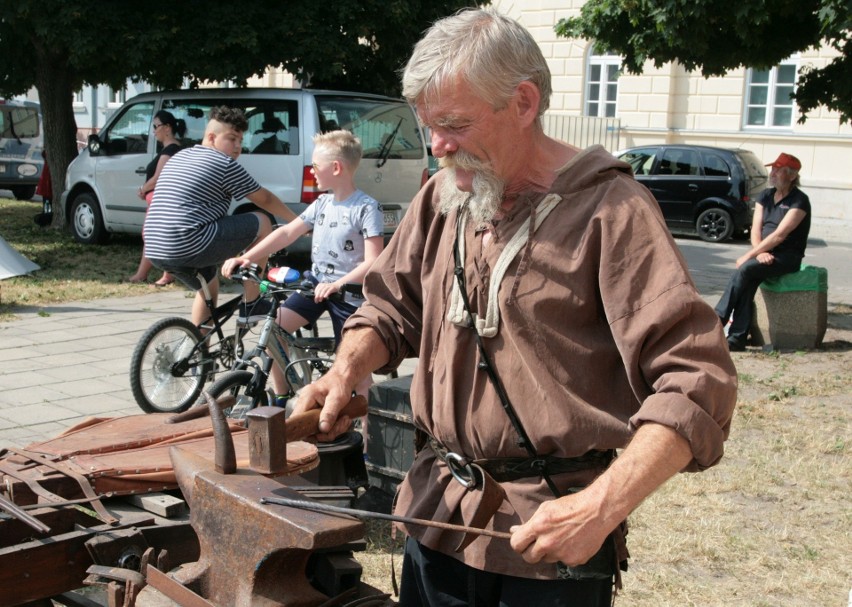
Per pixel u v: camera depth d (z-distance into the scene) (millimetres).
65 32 11250
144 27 11547
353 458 4004
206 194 5504
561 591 1843
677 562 3871
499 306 1815
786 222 7793
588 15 8398
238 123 5727
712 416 1610
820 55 17844
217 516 1898
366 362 2080
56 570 2281
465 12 1792
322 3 12023
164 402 5504
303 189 10133
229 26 11492
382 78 13062
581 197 1784
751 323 8086
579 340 1777
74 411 5633
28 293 9133
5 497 2424
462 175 1813
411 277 2102
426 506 1984
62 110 13695
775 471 4930
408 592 2131
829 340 8352
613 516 1574
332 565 2113
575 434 1769
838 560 3926
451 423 1913
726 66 8438
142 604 1936
